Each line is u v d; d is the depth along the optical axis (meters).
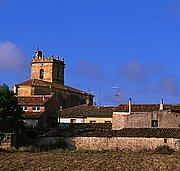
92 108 98.50
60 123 90.12
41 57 128.25
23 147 72.69
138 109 82.12
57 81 127.12
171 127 75.12
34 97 94.00
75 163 53.47
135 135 71.50
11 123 68.94
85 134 74.50
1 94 68.88
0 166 51.19
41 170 48.00
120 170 48.06
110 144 72.38
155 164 52.50
